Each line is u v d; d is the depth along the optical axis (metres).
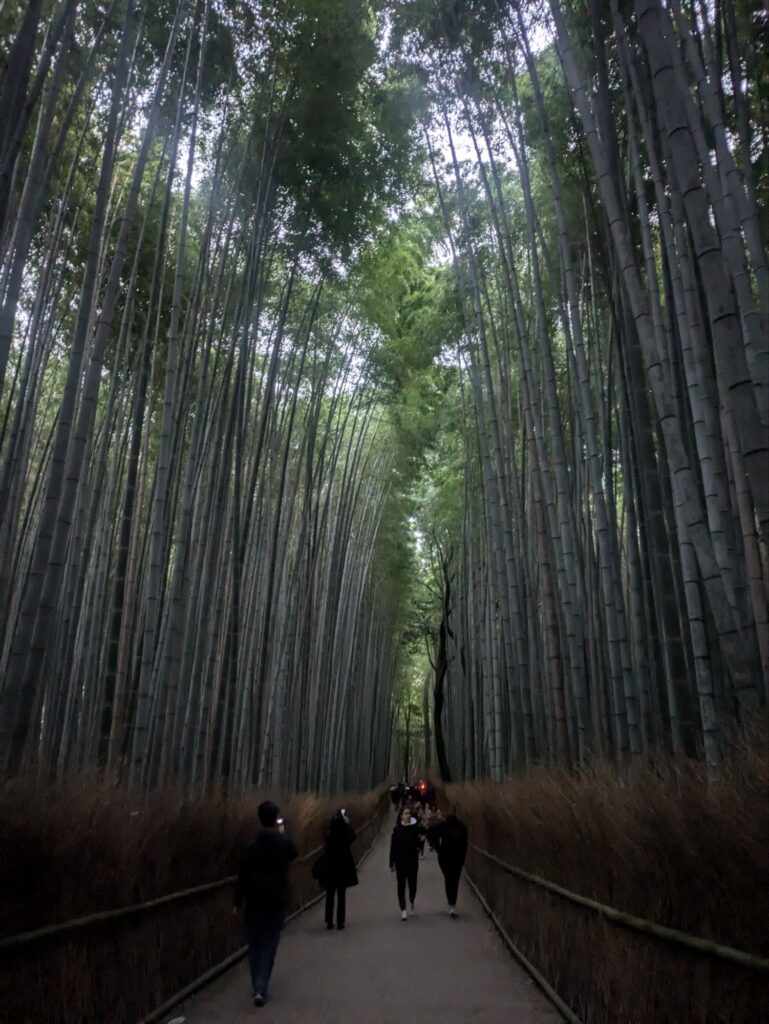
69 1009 2.97
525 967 4.96
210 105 7.55
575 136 7.25
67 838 3.03
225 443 7.61
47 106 4.52
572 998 3.83
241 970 5.09
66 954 3.04
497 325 11.30
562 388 9.94
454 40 7.20
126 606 8.11
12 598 8.20
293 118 7.78
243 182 7.93
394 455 17.75
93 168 8.02
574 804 4.05
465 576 17.52
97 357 4.80
